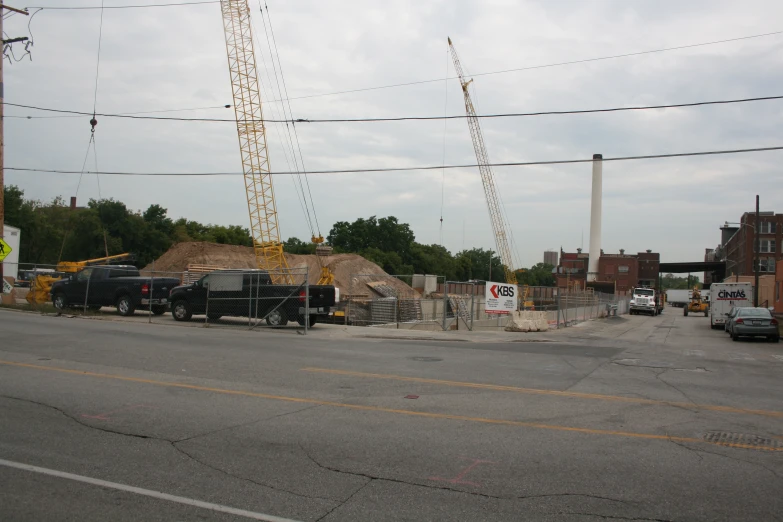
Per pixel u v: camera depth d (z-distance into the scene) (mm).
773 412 8867
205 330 20016
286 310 21547
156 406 8438
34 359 12469
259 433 7141
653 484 5566
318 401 9016
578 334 26250
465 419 8016
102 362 12273
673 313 77062
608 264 119125
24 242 75375
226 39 43719
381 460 6168
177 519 4672
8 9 25484
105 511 4809
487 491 5336
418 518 4727
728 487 5508
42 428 7203
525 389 10383
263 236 44375
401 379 11148
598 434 7359
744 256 90438
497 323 29828
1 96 26594
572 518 4773
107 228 76500
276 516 4738
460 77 65562
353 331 21859
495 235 72062
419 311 35250
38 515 4719
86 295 24125
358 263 52781
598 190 108875
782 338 26797
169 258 53656
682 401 9586
